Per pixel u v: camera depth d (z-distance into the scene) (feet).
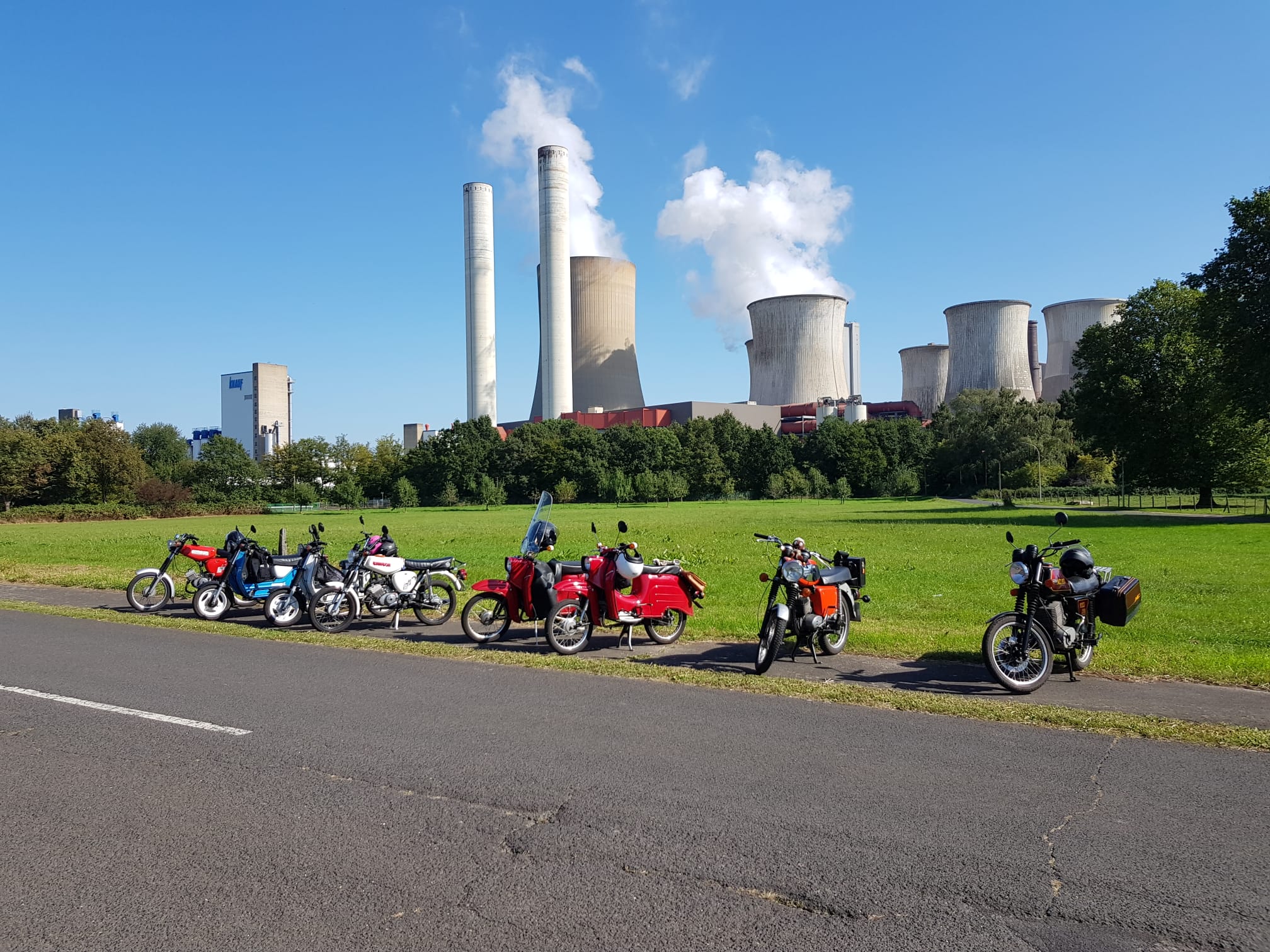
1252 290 126.93
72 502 274.77
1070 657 27.04
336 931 11.73
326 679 27.35
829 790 16.98
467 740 20.52
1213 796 16.58
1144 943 11.35
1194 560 70.23
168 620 40.70
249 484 387.14
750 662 30.63
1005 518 151.64
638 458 351.05
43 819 15.76
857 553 80.23
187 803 16.48
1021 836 14.75
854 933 11.62
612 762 18.76
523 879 13.26
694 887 12.96
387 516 231.91
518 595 34.58
